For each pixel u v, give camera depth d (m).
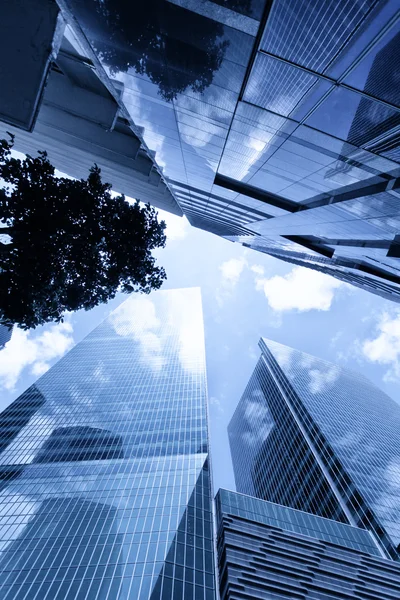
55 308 15.84
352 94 7.07
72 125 16.28
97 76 12.59
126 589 44.22
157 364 131.88
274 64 7.39
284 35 6.38
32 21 8.01
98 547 51.88
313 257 34.38
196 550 52.31
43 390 108.31
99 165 26.44
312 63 6.77
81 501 62.78
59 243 14.72
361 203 12.82
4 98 8.55
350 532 77.31
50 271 14.80
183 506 60.81
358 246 20.34
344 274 39.16
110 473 71.12
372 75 6.18
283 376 150.00
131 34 8.41
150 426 89.44
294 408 130.62
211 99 10.23
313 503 96.56
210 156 16.72
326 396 135.50
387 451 106.44
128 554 50.50
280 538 69.94
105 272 17.30
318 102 7.96
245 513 76.31
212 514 60.56
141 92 11.88
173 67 9.34
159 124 14.53
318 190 14.52
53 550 51.31
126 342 155.50
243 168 16.45
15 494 64.81
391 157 8.78
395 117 7.12
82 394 106.56
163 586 44.88
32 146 27.72
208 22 6.95
